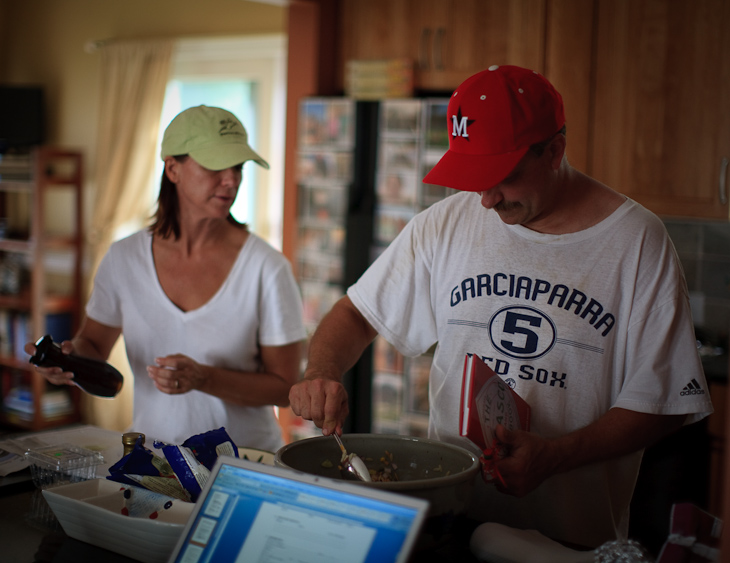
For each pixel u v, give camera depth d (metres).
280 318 1.74
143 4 4.70
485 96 1.19
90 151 4.98
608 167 2.78
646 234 1.28
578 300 1.29
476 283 1.36
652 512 2.56
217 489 0.90
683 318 1.26
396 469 1.18
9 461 1.35
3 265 4.86
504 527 1.05
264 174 4.27
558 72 2.81
